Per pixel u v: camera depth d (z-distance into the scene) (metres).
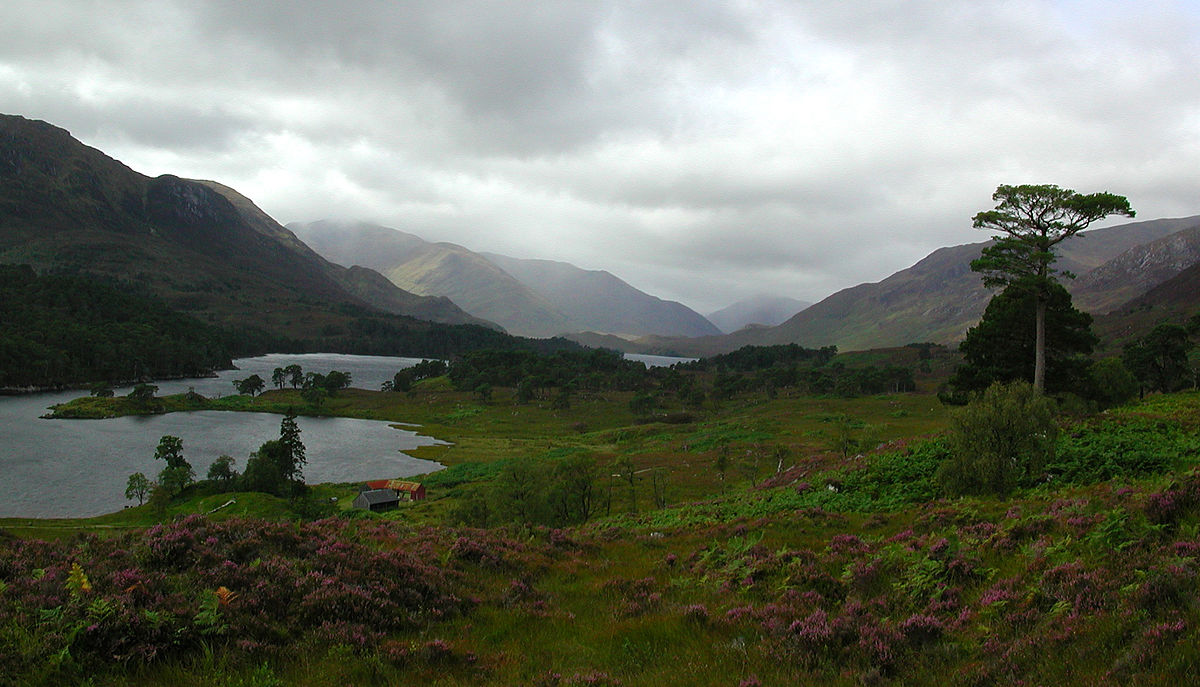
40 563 10.98
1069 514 15.77
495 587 14.69
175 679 7.88
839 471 36.69
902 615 11.39
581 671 9.67
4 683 7.16
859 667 9.19
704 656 10.02
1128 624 8.36
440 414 191.62
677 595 14.37
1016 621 9.85
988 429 26.02
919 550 15.00
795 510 28.66
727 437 112.69
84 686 7.35
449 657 9.80
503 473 51.03
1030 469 26.66
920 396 171.12
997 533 15.41
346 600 11.09
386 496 80.00
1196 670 6.79
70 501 76.94
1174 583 8.88
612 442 135.12
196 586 10.28
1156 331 86.19
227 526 13.92
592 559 19.45
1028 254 45.75
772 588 13.95
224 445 122.44
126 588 9.49
